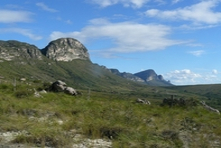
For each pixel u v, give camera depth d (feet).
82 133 42.68
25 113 56.75
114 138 40.88
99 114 56.90
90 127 43.70
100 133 42.52
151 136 40.37
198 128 50.65
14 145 35.12
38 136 37.78
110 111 60.34
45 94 87.35
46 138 38.04
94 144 37.76
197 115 65.67
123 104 74.64
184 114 65.10
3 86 96.53
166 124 52.16
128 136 39.70
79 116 54.95
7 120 46.75
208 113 71.82
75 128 45.34
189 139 42.47
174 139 41.22
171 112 67.31
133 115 56.65
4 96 73.82
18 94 82.84
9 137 38.50
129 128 44.11
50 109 62.18
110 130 43.11
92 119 49.85
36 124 44.29
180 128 49.80
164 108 77.20
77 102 75.92
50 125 44.55
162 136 42.27
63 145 36.17
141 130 43.91
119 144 37.01
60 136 37.86
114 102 78.69
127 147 36.24
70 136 39.40
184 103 87.86
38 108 62.49
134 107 72.64
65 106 67.82
